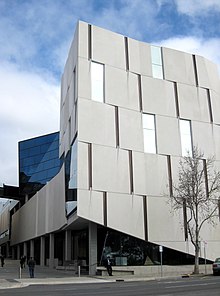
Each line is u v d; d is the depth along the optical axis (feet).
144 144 123.44
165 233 118.21
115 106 120.98
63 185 138.21
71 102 129.59
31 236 199.82
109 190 112.57
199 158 123.85
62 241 160.76
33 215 200.23
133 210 115.14
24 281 88.33
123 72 125.70
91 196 108.99
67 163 130.82
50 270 138.62
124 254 114.11
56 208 150.51
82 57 119.34
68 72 142.51
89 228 112.27
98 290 61.77
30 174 242.99
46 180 232.53
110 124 118.42
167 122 129.18
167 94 132.05
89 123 114.52
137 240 116.37
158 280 87.25
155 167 122.72
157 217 118.42
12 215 292.40
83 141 111.96
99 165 112.78
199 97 138.10
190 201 113.50
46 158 237.66
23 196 249.55
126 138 120.06
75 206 110.32
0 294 56.80
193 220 123.44
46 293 57.77
